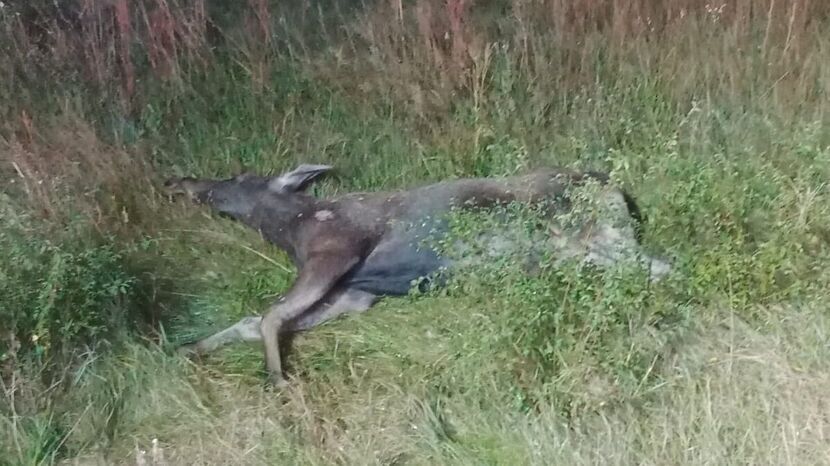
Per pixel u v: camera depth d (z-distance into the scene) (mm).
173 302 4949
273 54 6637
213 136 6055
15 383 4125
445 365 4336
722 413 3887
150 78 6258
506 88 6027
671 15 6613
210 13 7113
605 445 3764
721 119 5793
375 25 6652
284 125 6016
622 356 4047
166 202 5578
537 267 4602
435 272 4812
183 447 4023
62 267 4383
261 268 5188
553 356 4070
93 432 4086
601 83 6195
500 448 3863
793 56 6277
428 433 3955
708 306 4480
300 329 4758
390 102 6113
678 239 4742
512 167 5590
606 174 5250
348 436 4000
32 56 6262
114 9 6680
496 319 4234
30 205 5082
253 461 3914
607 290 4199
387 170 5816
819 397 3936
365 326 4727
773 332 4340
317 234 4934
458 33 6113
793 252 4508
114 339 4500
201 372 4410
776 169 5074
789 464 3629
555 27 6477
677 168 5051
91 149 5562
